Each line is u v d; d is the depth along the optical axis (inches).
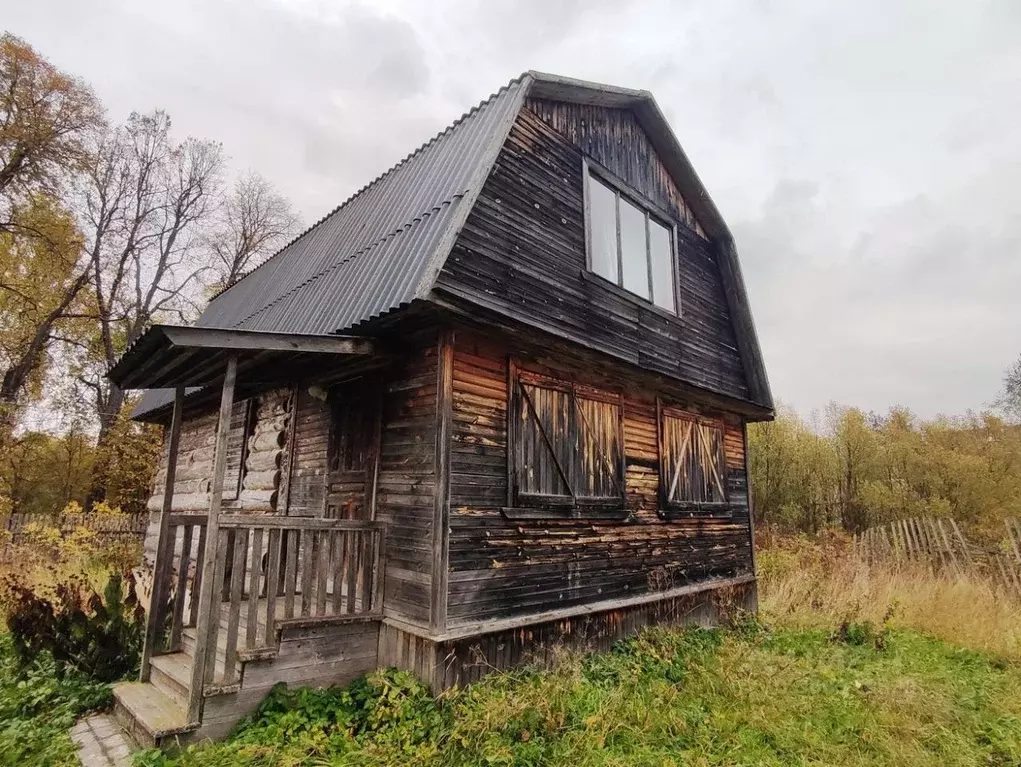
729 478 430.3
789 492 912.9
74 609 260.7
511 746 183.6
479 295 243.1
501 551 243.4
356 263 309.3
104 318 929.5
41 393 922.1
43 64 815.7
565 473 283.3
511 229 270.2
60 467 938.7
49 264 861.8
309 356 252.4
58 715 218.1
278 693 200.4
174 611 251.0
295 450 321.4
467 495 232.4
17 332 858.1
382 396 260.7
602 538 300.2
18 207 822.5
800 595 445.1
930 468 821.2
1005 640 333.4
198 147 1108.5
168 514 254.8
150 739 184.9
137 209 1023.6
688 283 415.2
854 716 220.5
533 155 297.1
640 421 347.3
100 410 967.6
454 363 236.7
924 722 222.5
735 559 418.6
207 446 436.5
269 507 329.7
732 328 461.1
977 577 482.6
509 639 239.6
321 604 223.3
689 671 261.9
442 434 226.7
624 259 354.9
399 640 226.4
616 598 301.7
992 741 207.8
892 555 565.9
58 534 607.5
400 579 234.1
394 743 186.2
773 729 207.3
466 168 277.4
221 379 280.8
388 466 251.1
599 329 315.0
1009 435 869.8
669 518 354.6
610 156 357.1
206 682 193.3
